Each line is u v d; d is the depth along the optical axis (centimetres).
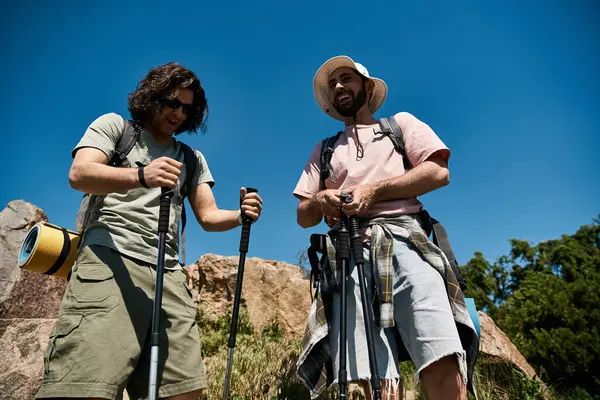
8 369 371
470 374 227
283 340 602
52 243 227
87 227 215
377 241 246
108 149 221
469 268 1589
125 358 189
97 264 202
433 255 238
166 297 217
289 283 710
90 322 187
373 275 241
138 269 210
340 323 220
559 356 649
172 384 203
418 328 221
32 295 557
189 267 761
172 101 238
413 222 256
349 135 298
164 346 207
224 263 718
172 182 205
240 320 648
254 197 249
